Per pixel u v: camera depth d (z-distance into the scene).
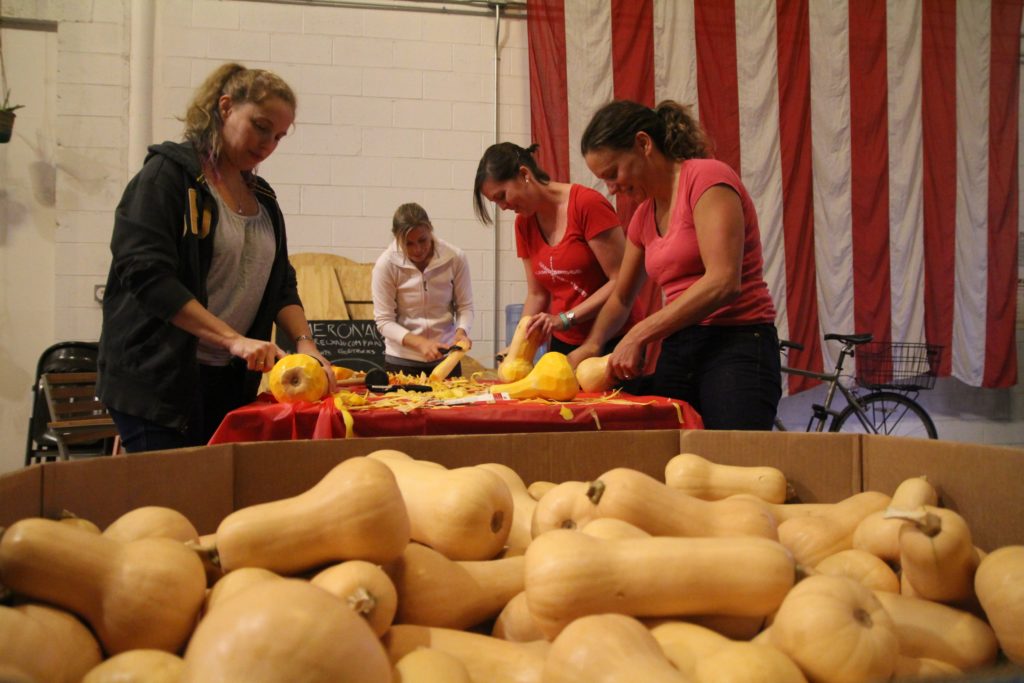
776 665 0.53
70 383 3.51
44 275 4.29
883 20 4.66
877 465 1.03
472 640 0.67
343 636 0.45
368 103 4.54
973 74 4.77
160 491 0.88
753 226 1.77
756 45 4.52
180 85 4.36
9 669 0.48
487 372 3.68
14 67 4.24
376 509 0.67
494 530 0.83
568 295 2.44
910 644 0.67
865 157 4.66
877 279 4.69
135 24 4.29
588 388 1.84
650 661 0.52
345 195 4.52
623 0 4.41
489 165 2.38
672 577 0.64
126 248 1.56
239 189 1.83
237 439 1.45
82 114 4.27
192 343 1.61
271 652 0.43
